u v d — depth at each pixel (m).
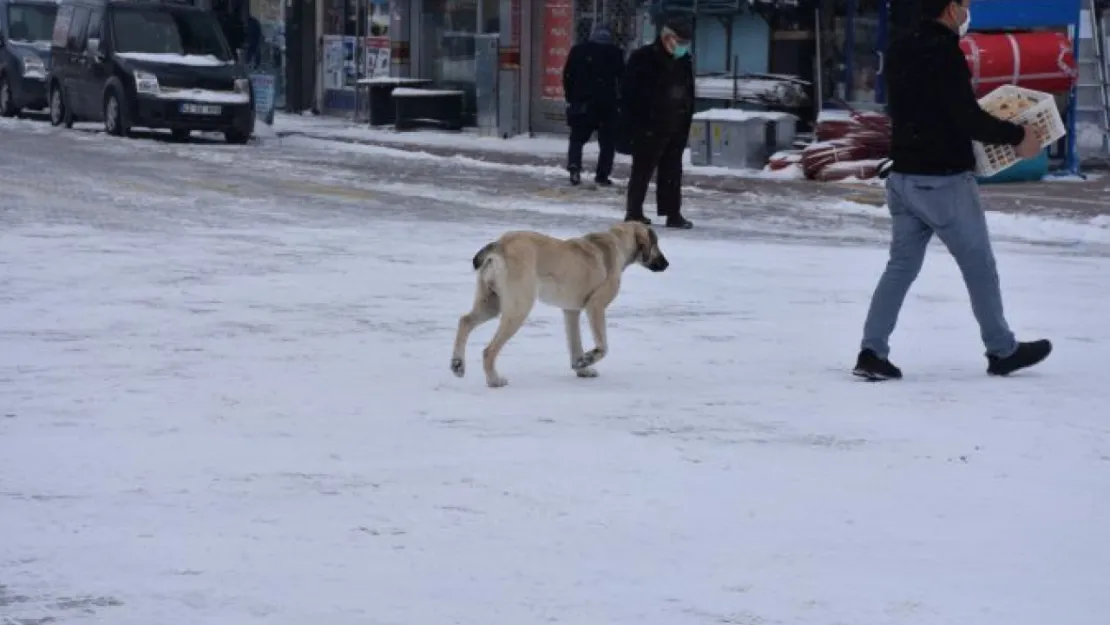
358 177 24.53
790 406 8.52
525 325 11.28
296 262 14.44
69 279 13.11
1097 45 26.81
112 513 6.30
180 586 5.41
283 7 43.84
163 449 7.40
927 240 9.44
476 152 30.52
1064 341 10.81
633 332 11.06
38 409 8.27
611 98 23.55
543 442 7.61
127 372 9.33
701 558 5.77
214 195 20.97
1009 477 6.98
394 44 38.47
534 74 34.31
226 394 8.70
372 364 9.69
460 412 8.31
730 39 29.58
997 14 24.84
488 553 5.81
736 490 6.73
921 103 9.16
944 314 12.08
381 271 13.89
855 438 7.73
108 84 31.59
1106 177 25.20
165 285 12.88
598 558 5.76
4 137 30.56
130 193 20.75
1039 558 5.79
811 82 28.56
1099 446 7.57
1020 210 20.61
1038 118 9.23
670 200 18.62
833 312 12.07
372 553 5.80
